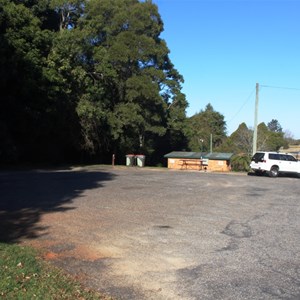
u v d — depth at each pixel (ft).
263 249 27.96
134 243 29.07
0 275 19.58
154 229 33.71
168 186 66.74
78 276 21.59
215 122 310.86
